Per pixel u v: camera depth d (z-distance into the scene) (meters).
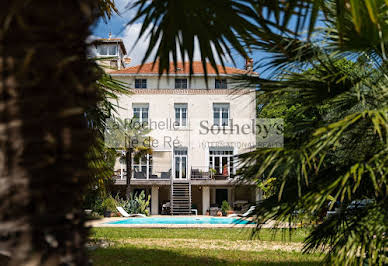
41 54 1.77
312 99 4.15
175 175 27.95
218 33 3.23
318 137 3.65
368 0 2.77
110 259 7.92
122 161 25.38
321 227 4.19
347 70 4.19
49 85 1.78
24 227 1.74
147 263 7.62
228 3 3.03
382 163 3.53
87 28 1.98
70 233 1.84
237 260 8.15
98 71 2.18
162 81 28.22
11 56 1.75
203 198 27.27
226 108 28.06
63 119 1.82
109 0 5.77
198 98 28.08
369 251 3.58
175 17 3.09
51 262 1.76
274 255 8.88
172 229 15.35
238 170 4.35
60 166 1.81
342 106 4.30
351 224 3.89
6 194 1.74
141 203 24.97
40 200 1.77
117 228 15.45
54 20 1.81
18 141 1.74
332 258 3.86
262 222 4.25
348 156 4.04
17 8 1.76
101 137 6.55
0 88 1.74
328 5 3.83
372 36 3.67
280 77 4.19
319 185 3.88
